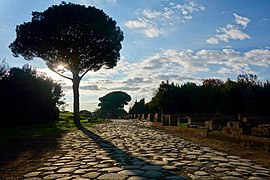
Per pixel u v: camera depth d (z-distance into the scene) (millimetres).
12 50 25656
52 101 26344
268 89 22703
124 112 87062
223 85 31141
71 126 22812
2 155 8516
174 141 11945
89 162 7164
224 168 6320
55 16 23656
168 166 6547
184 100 35875
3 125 20984
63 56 25250
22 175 5879
